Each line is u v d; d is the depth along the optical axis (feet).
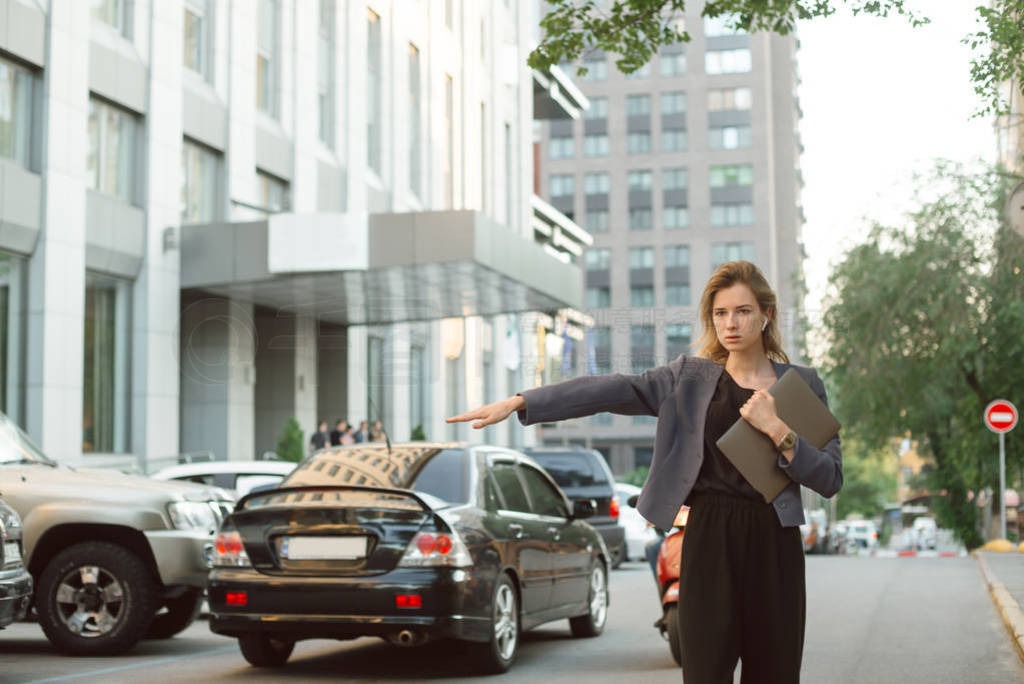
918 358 98.53
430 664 31.30
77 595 32.45
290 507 28.53
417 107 132.36
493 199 158.10
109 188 80.12
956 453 104.12
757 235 338.75
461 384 134.62
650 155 345.92
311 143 104.83
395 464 31.01
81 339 74.74
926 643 35.99
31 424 71.46
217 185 92.48
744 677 13.33
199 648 34.58
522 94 173.27
